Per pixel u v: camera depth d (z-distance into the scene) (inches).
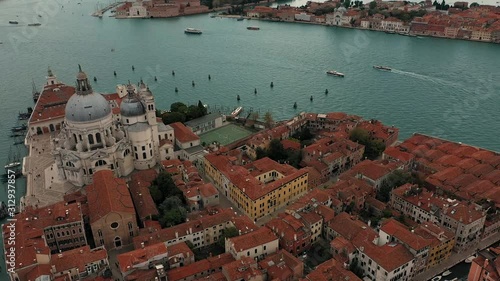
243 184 6899.6
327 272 5211.6
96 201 6348.4
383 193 7194.9
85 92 7244.1
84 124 7140.8
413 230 5876.0
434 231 5797.2
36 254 5226.4
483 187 7066.9
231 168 7426.2
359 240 5767.7
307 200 6520.7
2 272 5984.3
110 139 7509.8
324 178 7859.3
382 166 7514.8
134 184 7199.8
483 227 6225.4
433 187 7288.4
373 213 6845.5
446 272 5748.0
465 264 5890.8
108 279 5206.7
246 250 5551.2
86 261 5349.4
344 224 6077.8
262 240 5679.1
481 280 5103.3
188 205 6865.2
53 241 5989.2
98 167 7367.1
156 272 5172.2
